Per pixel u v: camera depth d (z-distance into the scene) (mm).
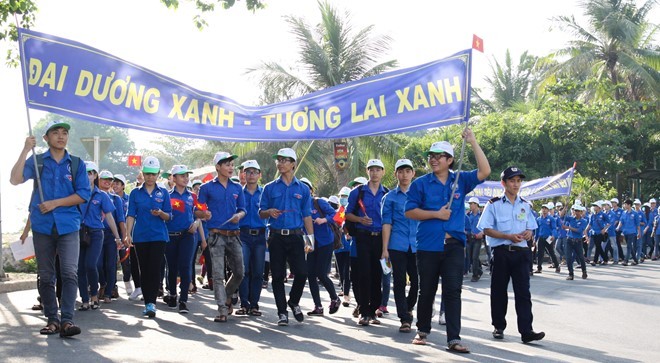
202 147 44500
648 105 41125
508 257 9078
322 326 9875
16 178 8047
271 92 28672
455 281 8039
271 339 8609
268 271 15742
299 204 9844
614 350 8469
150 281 10328
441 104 8734
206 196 10078
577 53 44156
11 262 17219
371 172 10172
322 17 28859
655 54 42688
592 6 43438
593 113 37062
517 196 9242
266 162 37625
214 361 7172
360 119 9117
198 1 15305
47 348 7648
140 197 10344
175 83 9031
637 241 26906
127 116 8797
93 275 11156
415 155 33594
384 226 9516
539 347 8562
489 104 54969
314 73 28703
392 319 10938
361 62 28969
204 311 11141
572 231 19234
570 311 12461
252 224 10688
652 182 42031
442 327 10195
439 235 8078
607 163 37312
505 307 9219
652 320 11328
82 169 8289
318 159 28812
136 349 7719
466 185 8195
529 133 34969
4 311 10828
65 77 8500
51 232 8133
